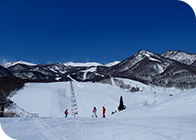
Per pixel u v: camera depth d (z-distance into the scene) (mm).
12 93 43469
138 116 16703
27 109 32031
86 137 8258
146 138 7777
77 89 61625
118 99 51469
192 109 15562
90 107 39156
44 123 12812
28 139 7906
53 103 36938
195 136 7871
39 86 65625
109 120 14359
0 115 20250
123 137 8109
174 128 9672
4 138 8102
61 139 7914
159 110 17578
